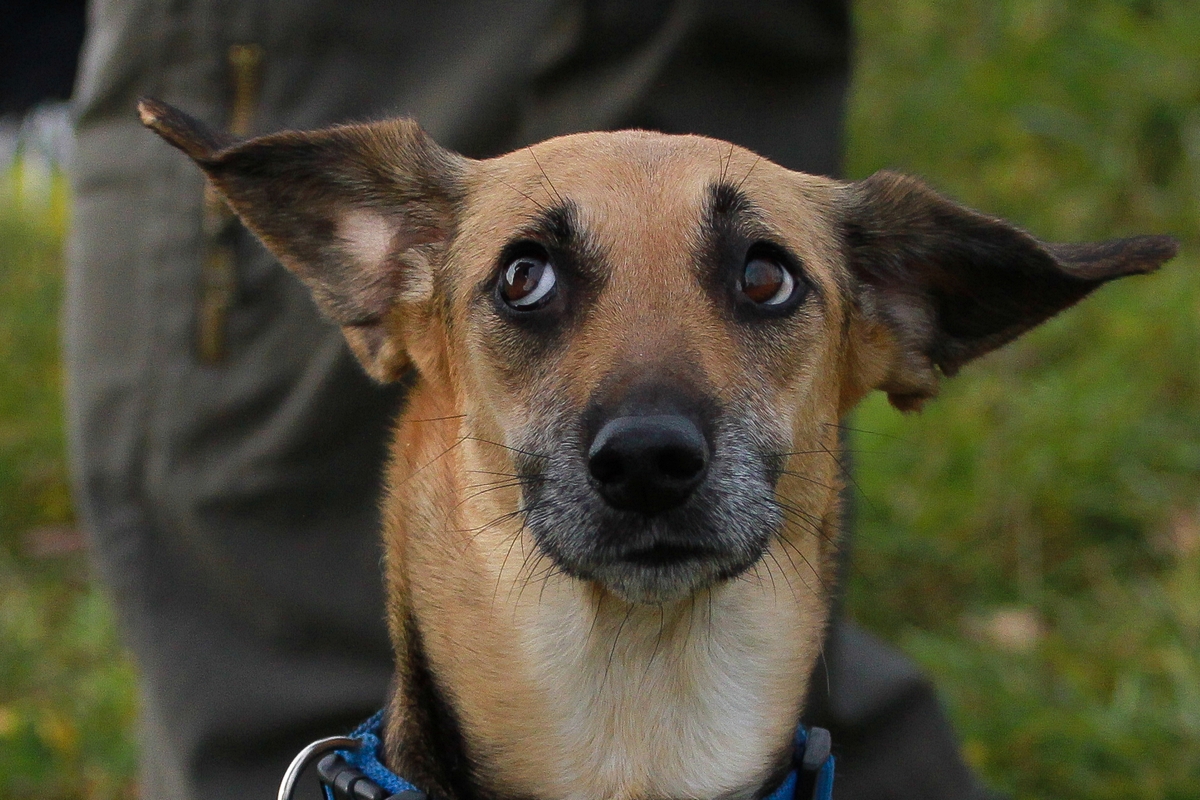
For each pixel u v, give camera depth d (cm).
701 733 347
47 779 567
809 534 365
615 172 349
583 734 345
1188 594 613
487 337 347
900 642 633
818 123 498
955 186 881
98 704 604
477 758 351
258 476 469
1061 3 973
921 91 945
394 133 381
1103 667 597
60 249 907
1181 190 853
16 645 648
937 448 700
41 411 800
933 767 508
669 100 471
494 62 470
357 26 470
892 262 392
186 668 474
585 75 471
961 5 997
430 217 385
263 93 469
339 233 383
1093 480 681
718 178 348
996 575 657
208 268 466
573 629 342
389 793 343
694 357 320
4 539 738
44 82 663
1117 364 730
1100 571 649
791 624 360
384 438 465
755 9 471
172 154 468
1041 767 550
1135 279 785
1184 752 540
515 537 343
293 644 477
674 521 311
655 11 464
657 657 343
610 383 314
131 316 476
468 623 350
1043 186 870
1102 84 914
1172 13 952
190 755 472
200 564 480
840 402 394
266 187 365
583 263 337
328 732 475
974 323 393
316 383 455
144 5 470
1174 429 704
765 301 348
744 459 323
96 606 662
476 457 352
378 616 473
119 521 484
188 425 471
